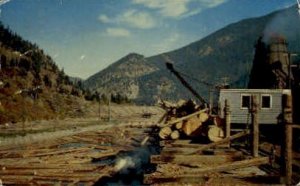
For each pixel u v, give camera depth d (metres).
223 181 9.83
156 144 22.27
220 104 22.55
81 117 81.50
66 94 102.44
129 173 15.81
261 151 14.64
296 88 22.25
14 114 56.75
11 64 92.44
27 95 73.81
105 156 20.83
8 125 46.44
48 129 39.75
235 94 22.52
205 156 12.22
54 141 29.75
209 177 10.24
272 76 29.00
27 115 60.09
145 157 19.33
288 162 9.19
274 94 22.05
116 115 97.81
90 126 47.22
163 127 18.23
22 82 84.62
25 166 16.53
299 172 10.42
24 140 29.56
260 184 9.45
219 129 16.02
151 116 84.69
